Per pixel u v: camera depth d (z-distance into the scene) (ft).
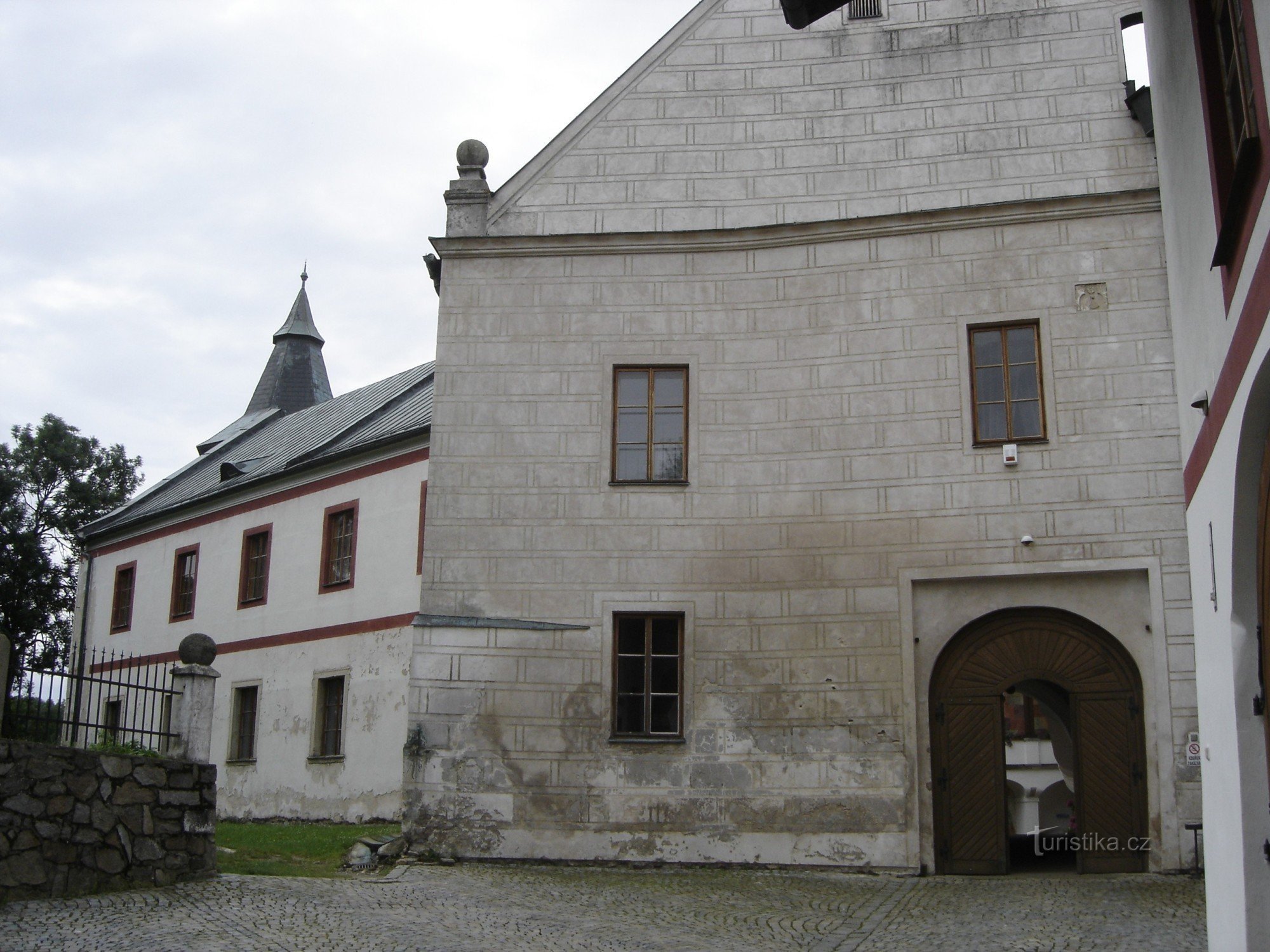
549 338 58.49
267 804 85.40
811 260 57.41
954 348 55.11
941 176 57.00
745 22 60.34
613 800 53.83
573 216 59.52
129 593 108.27
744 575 55.21
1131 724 51.08
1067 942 36.76
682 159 59.41
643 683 55.21
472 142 61.05
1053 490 52.90
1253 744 28.43
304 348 167.84
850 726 53.06
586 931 38.58
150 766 44.16
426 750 54.80
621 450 57.41
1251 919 28.04
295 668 86.63
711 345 57.57
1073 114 56.34
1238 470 27.89
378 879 48.52
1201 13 29.78
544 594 55.98
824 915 42.01
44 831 40.37
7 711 41.42
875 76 58.70
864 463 55.01
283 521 91.81
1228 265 28.07
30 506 147.64
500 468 57.41
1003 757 52.13
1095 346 53.78
